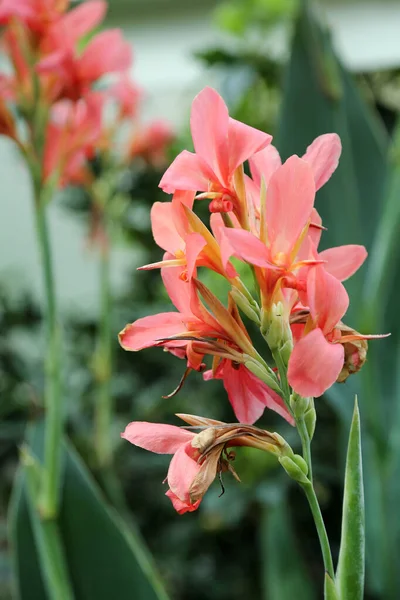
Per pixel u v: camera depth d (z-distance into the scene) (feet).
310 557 10.11
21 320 11.94
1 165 15.89
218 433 3.99
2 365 11.07
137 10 13.74
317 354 3.82
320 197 7.91
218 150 3.99
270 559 8.42
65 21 6.45
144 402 10.93
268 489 8.35
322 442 9.73
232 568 10.37
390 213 7.22
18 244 16.63
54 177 6.36
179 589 10.30
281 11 9.70
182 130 11.57
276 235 3.95
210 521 10.04
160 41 14.17
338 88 7.59
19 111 6.60
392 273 7.88
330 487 9.83
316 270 3.92
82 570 6.31
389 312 7.95
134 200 11.04
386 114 12.39
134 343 4.09
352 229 7.91
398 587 7.84
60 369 6.00
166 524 10.80
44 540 5.98
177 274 4.09
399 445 7.68
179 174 3.98
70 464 6.32
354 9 12.76
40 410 9.59
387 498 7.73
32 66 6.35
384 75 12.65
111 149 10.16
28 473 6.03
